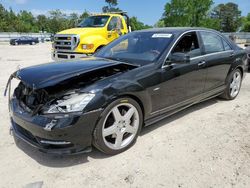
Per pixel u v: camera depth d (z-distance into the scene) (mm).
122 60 3891
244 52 5535
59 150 2824
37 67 3447
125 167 2953
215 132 3803
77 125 2773
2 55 17094
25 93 3172
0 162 3076
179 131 3854
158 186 2623
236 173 2803
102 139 3021
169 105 3867
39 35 53969
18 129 3307
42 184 2686
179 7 45031
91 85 2963
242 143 3455
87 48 8203
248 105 5039
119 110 3211
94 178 2773
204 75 4434
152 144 3461
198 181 2682
